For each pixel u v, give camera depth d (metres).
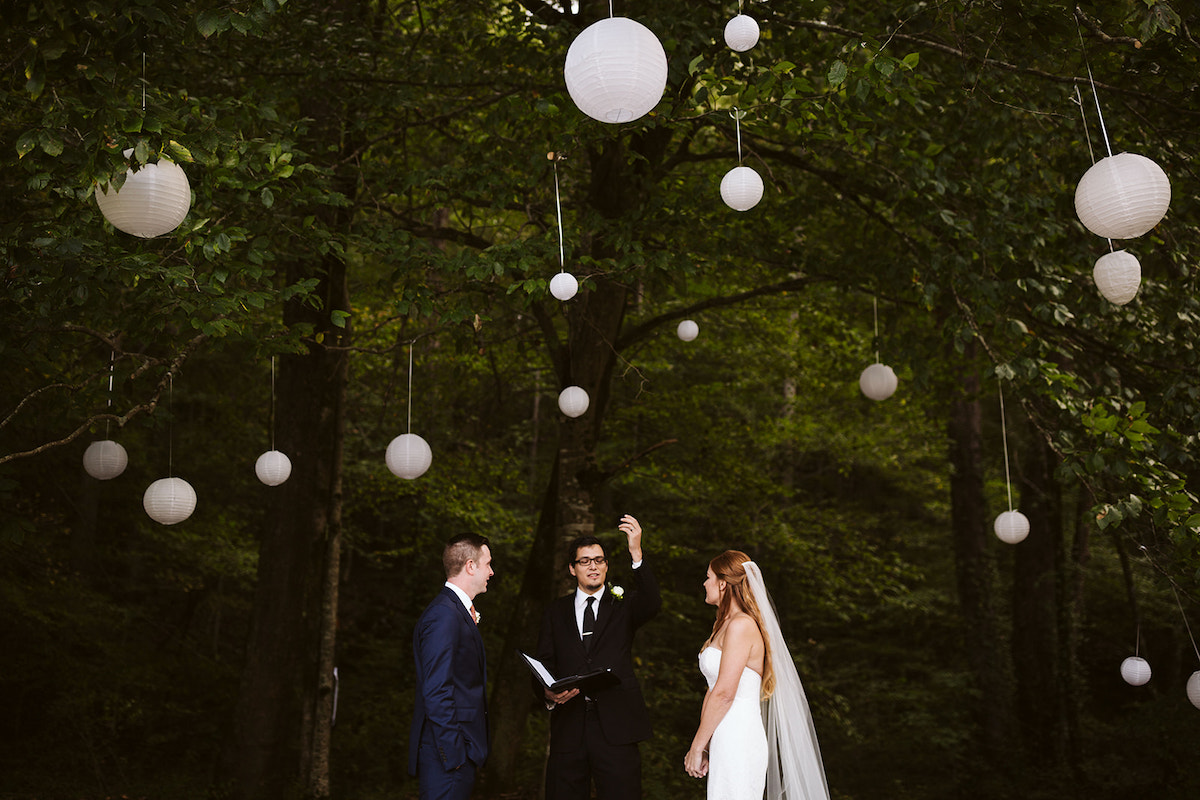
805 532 13.50
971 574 13.54
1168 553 5.88
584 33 3.31
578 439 8.22
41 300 4.56
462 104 7.96
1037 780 11.87
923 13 5.55
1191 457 5.94
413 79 7.71
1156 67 5.52
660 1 6.29
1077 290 6.98
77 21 3.35
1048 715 12.49
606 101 3.31
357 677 14.67
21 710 10.51
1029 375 6.10
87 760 10.08
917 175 6.76
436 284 6.75
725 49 6.20
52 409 5.47
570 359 8.51
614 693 5.20
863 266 8.06
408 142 10.42
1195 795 9.76
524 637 9.61
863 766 13.55
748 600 4.80
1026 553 13.22
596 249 8.05
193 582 12.79
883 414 14.02
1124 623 15.78
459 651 4.44
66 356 7.06
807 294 10.73
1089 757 12.67
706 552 15.52
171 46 5.65
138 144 3.36
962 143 7.14
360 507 13.20
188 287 4.71
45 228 4.46
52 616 10.55
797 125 5.75
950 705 14.70
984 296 6.46
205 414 12.78
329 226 6.86
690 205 7.29
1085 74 6.07
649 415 12.53
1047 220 6.84
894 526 18.81
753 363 12.59
